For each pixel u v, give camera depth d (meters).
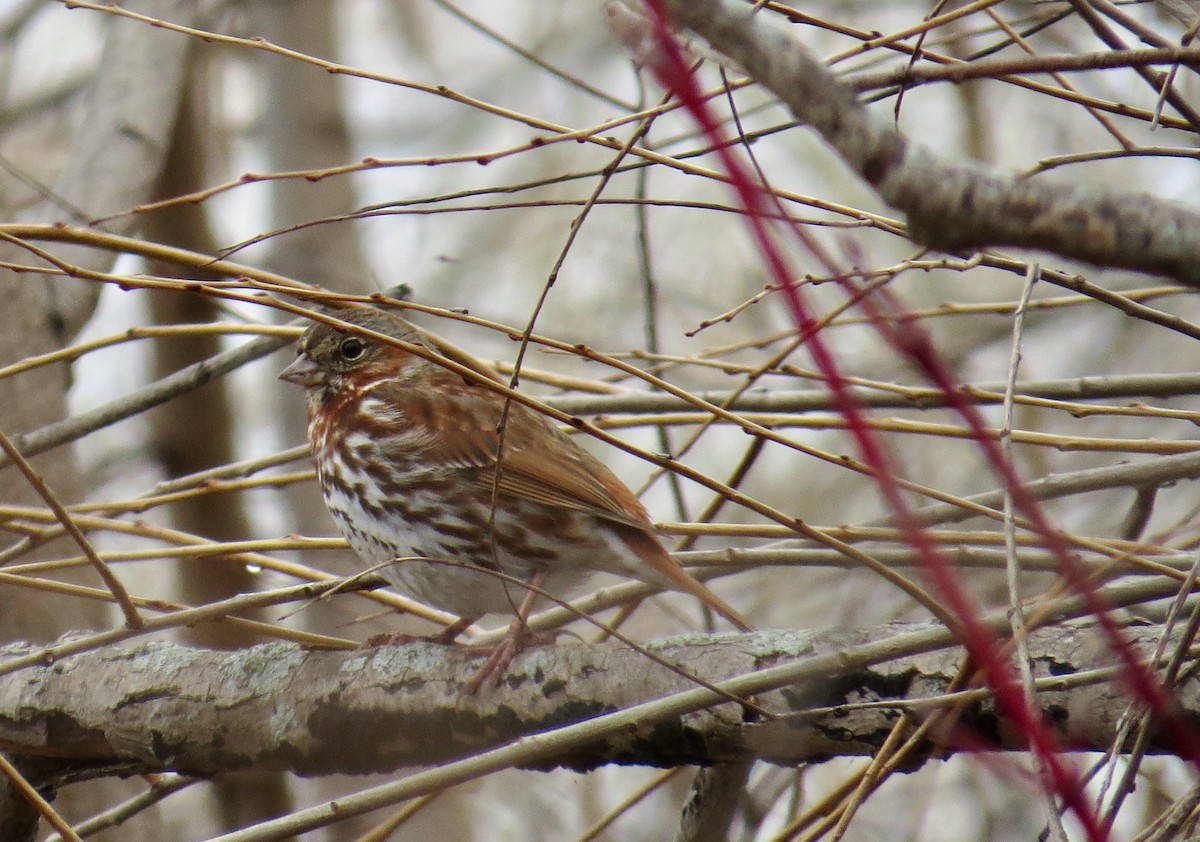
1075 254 3.62
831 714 6.59
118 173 11.69
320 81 15.72
